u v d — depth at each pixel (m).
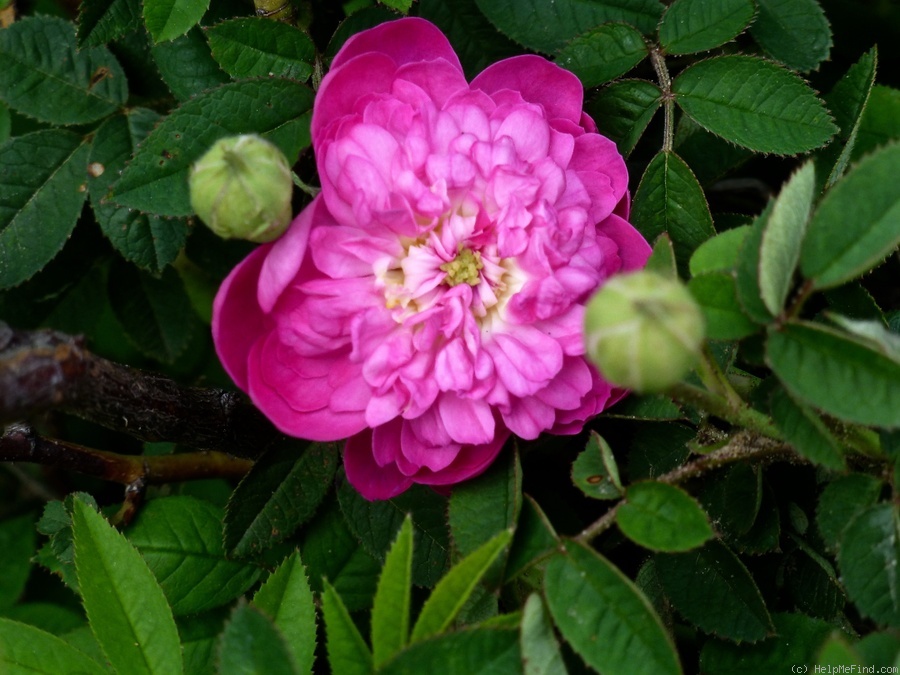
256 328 0.22
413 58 0.23
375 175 0.21
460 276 0.22
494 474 0.22
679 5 0.24
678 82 0.24
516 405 0.22
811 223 0.19
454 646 0.18
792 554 0.24
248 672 0.18
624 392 0.22
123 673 0.21
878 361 0.18
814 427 0.19
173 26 0.23
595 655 0.19
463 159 0.21
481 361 0.22
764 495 0.23
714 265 0.20
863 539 0.19
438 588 0.19
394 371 0.22
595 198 0.23
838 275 0.19
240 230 0.20
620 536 0.24
